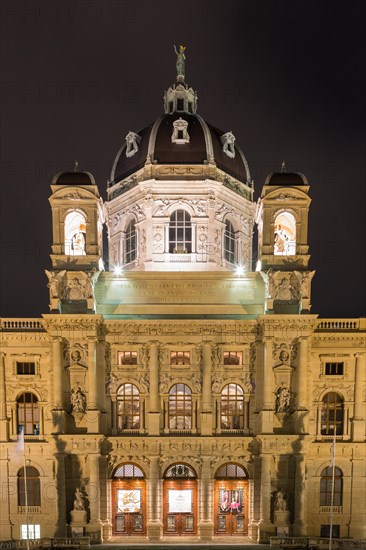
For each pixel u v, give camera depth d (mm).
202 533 55500
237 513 56812
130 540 55156
